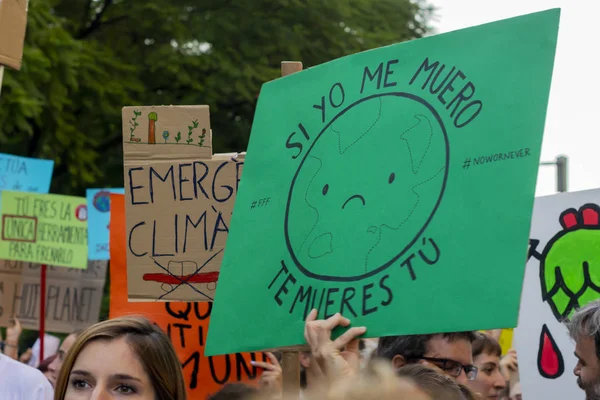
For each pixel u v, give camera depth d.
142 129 3.63
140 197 3.62
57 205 6.98
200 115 3.59
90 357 2.67
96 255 7.00
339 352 2.42
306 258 2.67
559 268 3.89
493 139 2.38
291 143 2.86
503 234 2.27
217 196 3.55
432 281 2.37
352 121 2.72
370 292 2.48
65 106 13.07
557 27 2.35
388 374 1.48
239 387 3.70
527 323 3.96
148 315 4.04
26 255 6.84
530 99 2.34
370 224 2.56
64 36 11.61
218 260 3.53
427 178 2.48
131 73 13.55
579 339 3.07
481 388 4.32
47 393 3.26
